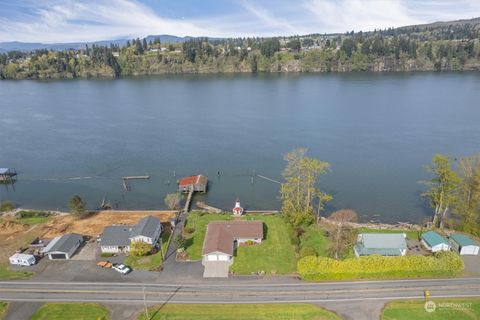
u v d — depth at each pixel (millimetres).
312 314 54562
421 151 135500
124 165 129500
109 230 75375
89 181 116188
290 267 66938
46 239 77875
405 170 118625
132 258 69812
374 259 62844
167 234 79625
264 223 84625
